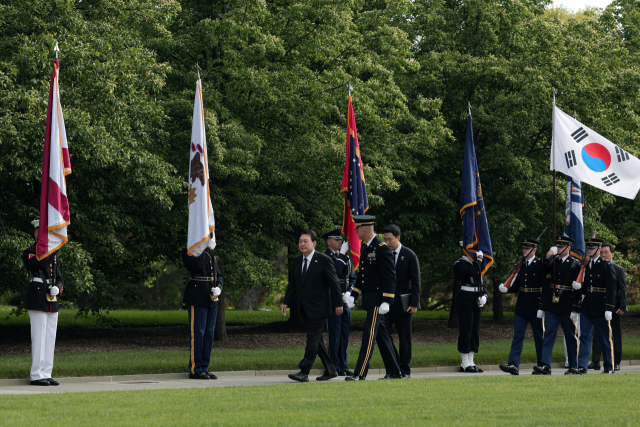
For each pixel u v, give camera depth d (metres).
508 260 41.19
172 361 22.30
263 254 39.19
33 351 18.36
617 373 20.11
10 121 23.38
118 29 29.81
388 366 18.59
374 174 35.09
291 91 33.06
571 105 42.09
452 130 42.72
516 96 40.56
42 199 19.03
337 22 35.09
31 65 24.58
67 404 12.19
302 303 18.72
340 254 22.19
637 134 44.12
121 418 10.43
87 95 26.48
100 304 37.03
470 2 43.16
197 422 9.94
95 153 25.33
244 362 22.66
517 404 11.91
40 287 18.50
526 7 43.66
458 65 42.28
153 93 32.66
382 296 18.05
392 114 37.97
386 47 38.41
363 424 9.70
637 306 72.94
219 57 35.03
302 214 35.78
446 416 10.48
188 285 20.75
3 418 10.44
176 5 31.62
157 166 27.86
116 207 31.28
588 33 46.28
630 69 43.66
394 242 19.20
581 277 22.12
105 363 21.34
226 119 32.59
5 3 26.25
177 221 33.66
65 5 26.25
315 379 19.97
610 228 50.47
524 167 40.09
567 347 22.70
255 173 31.20
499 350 27.98
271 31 35.31
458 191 44.97
